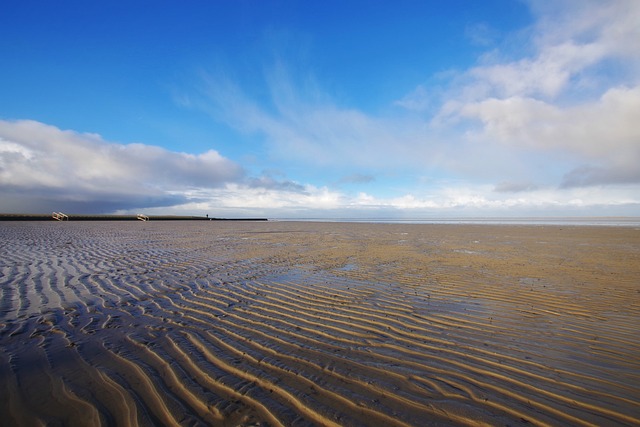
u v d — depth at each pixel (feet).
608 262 31.78
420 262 31.78
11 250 37.24
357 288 21.17
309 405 8.41
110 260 31.53
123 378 9.68
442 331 13.82
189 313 16.08
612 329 13.99
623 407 8.51
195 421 7.72
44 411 8.05
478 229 88.22
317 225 120.06
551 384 9.59
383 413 8.13
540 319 15.26
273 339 12.86
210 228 94.79
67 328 13.82
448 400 8.72
